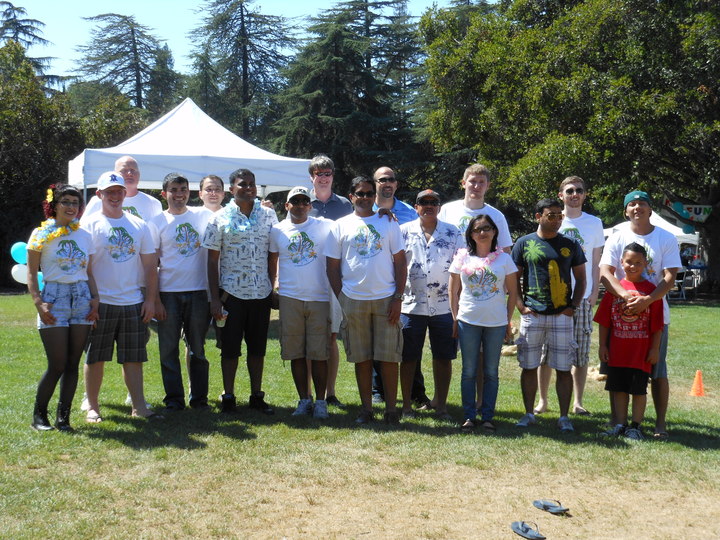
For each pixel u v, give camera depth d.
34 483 4.17
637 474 4.62
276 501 4.05
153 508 3.91
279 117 41.03
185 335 6.07
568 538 3.69
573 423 5.91
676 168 21.69
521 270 5.87
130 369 5.69
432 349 6.09
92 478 4.31
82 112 41.09
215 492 4.16
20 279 6.82
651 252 5.58
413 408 6.45
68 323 5.16
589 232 6.28
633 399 5.60
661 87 19.62
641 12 19.67
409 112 37.06
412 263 6.02
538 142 21.67
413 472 4.57
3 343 9.51
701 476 4.60
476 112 23.86
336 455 4.84
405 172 34.47
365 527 3.75
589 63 20.56
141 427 5.38
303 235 5.88
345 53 33.97
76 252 5.17
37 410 5.22
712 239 23.53
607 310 5.62
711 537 3.75
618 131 18.95
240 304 5.88
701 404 7.02
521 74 21.50
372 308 5.68
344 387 7.45
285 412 6.07
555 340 5.68
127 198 6.39
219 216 5.86
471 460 4.79
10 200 25.47
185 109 12.99
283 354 5.89
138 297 5.62
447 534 3.69
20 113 25.12
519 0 23.50
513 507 4.06
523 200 20.67
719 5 18.70
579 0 22.86
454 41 24.06
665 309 5.55
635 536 3.74
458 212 6.22
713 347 10.83
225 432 5.32
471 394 5.67
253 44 43.25
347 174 35.53
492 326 5.65
